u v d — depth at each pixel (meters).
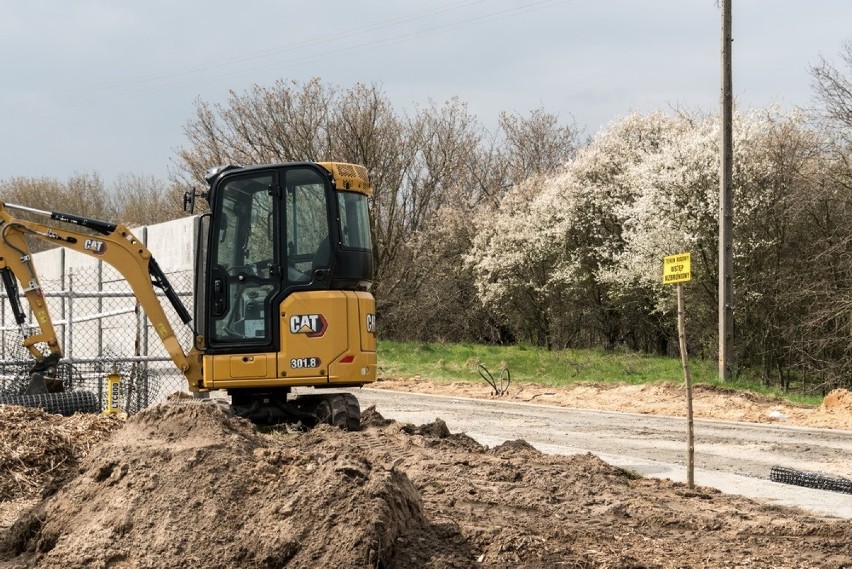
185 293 16.91
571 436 15.33
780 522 8.31
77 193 65.19
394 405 20.66
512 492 8.84
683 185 31.39
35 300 13.43
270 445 7.44
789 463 12.81
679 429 16.48
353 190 12.88
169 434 7.27
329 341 12.45
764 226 30.92
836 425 17.94
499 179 52.94
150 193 62.78
